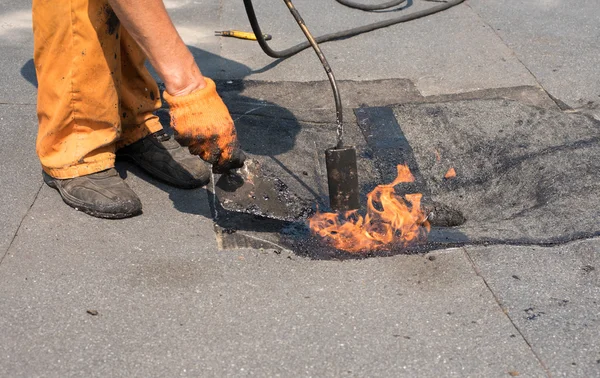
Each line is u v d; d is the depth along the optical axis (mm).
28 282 2691
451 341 2426
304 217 3180
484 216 3348
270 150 3699
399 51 4781
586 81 4363
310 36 2701
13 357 2352
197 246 2920
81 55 2898
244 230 3033
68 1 2801
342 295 2648
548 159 3559
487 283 2701
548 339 2428
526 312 2555
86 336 2443
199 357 2359
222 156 2693
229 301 2615
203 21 5188
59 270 2762
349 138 3854
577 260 2820
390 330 2477
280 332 2467
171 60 2578
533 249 2889
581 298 2623
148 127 3379
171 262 2820
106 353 2373
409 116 4000
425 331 2473
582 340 2422
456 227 3162
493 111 3996
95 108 3037
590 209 3146
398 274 2760
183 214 3141
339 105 2734
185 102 2582
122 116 3311
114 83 3057
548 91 4254
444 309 2574
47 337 2436
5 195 3211
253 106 4094
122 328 2482
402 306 2590
